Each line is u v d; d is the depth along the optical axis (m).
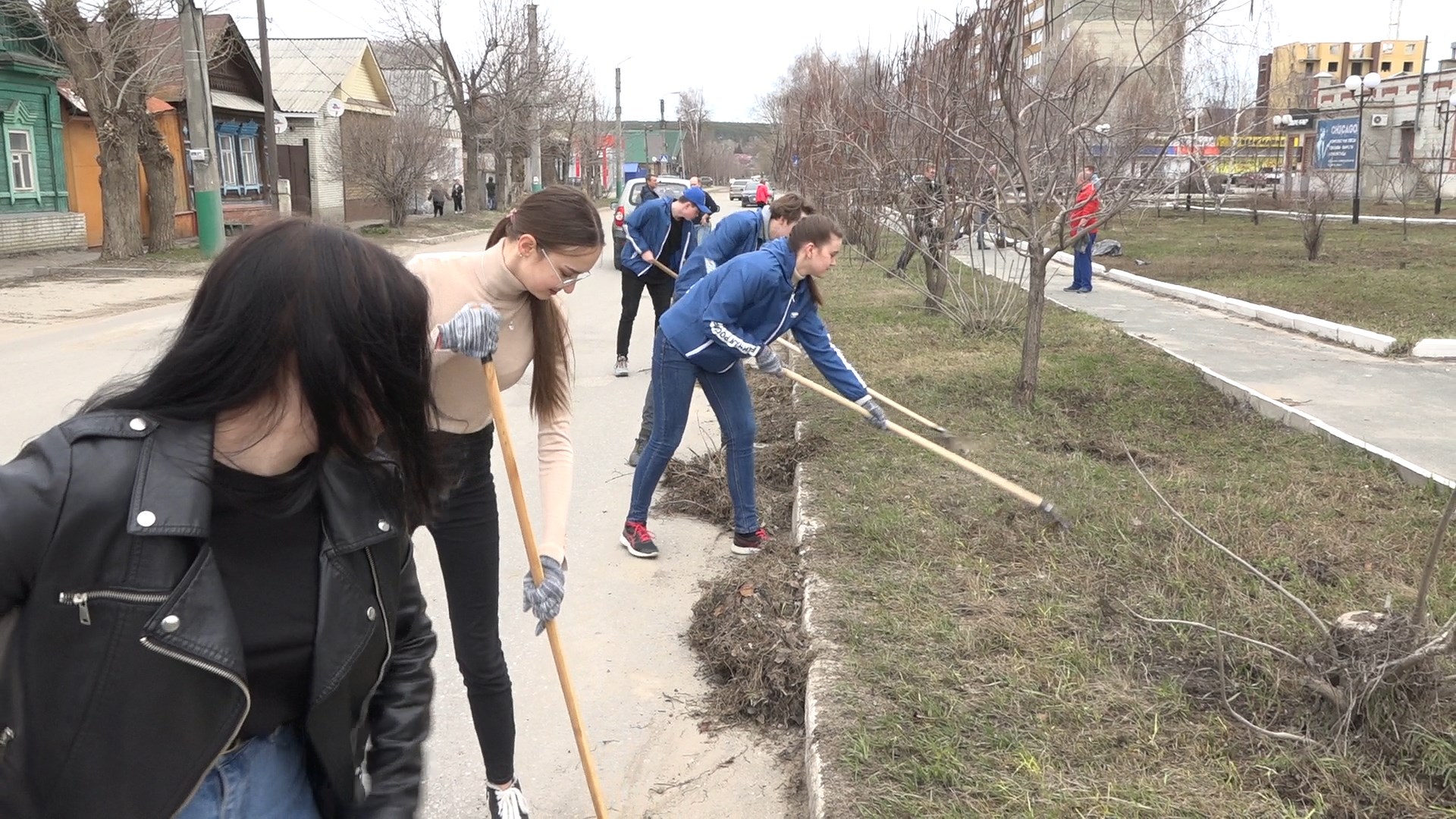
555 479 2.69
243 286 1.43
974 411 7.10
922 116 10.70
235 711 1.44
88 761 1.37
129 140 19.80
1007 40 6.90
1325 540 4.56
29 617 1.35
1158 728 3.04
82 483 1.35
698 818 3.07
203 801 1.50
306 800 1.63
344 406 1.46
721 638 4.03
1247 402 7.42
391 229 31.83
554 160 55.16
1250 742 2.97
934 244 11.62
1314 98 43.19
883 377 8.27
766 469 6.20
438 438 1.66
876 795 2.77
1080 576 4.16
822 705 3.23
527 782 3.26
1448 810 2.65
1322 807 2.67
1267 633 3.59
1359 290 13.36
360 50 38.38
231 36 27.20
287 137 35.09
